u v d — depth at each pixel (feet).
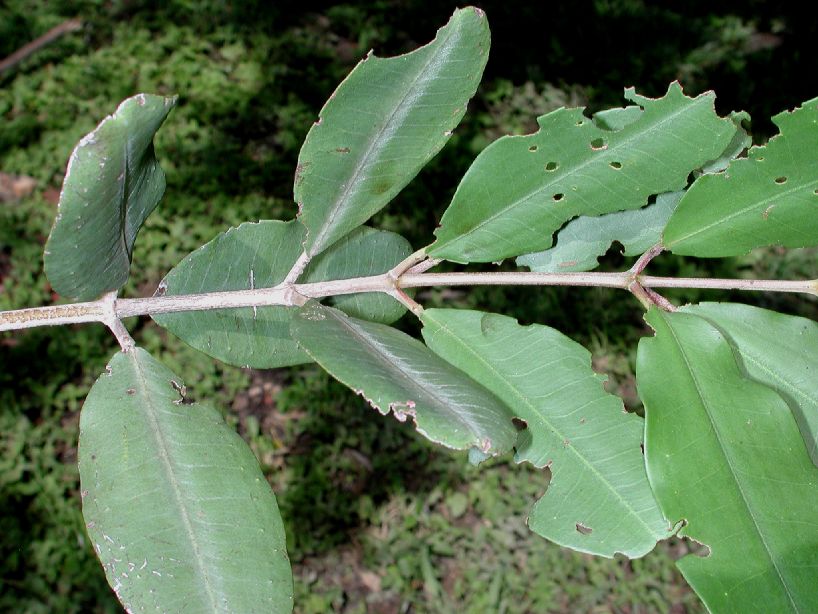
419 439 3.37
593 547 0.93
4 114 3.88
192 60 4.26
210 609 0.88
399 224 3.76
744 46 4.97
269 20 4.50
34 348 3.31
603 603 3.13
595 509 0.94
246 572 0.90
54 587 2.95
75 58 4.11
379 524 3.22
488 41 0.91
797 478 0.88
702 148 0.98
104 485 0.91
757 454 0.89
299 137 4.02
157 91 4.09
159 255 3.56
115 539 0.89
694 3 5.12
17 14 4.21
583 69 4.71
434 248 1.00
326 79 4.35
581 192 0.99
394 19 4.74
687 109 0.98
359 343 0.89
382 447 3.35
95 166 0.78
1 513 3.03
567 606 3.12
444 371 0.89
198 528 0.91
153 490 0.91
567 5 4.90
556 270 1.08
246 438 3.29
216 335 1.06
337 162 0.95
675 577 3.20
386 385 0.80
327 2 4.79
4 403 3.18
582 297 3.72
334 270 1.12
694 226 0.99
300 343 0.86
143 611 0.87
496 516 3.26
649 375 0.93
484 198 0.99
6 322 0.94
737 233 0.99
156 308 0.97
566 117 0.96
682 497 0.88
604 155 0.99
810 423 0.97
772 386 0.98
